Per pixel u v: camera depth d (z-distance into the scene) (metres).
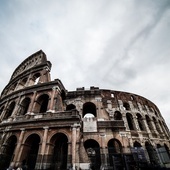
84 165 18.52
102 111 28.53
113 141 27.81
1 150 21.42
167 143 35.41
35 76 34.75
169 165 18.56
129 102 37.16
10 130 23.05
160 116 45.34
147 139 30.98
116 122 26.14
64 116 21.33
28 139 21.52
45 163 17.78
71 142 18.83
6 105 30.44
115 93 38.31
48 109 23.31
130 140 29.00
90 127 25.64
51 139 20.12
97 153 23.55
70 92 32.03
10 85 40.59
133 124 33.28
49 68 34.19
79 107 29.20
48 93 26.03
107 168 20.61
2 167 20.27
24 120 22.62
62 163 22.14
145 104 40.91
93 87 35.03
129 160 18.86
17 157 19.39
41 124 21.56
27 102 29.11
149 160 27.22
